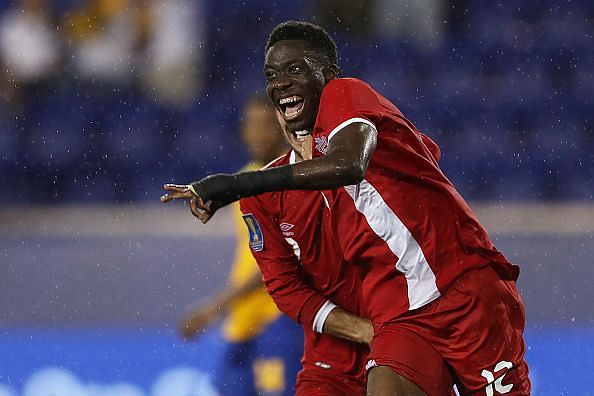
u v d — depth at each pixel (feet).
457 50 140.26
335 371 51.55
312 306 50.55
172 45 138.10
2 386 82.07
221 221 110.01
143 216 117.08
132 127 134.51
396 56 138.82
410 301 44.45
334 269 50.16
